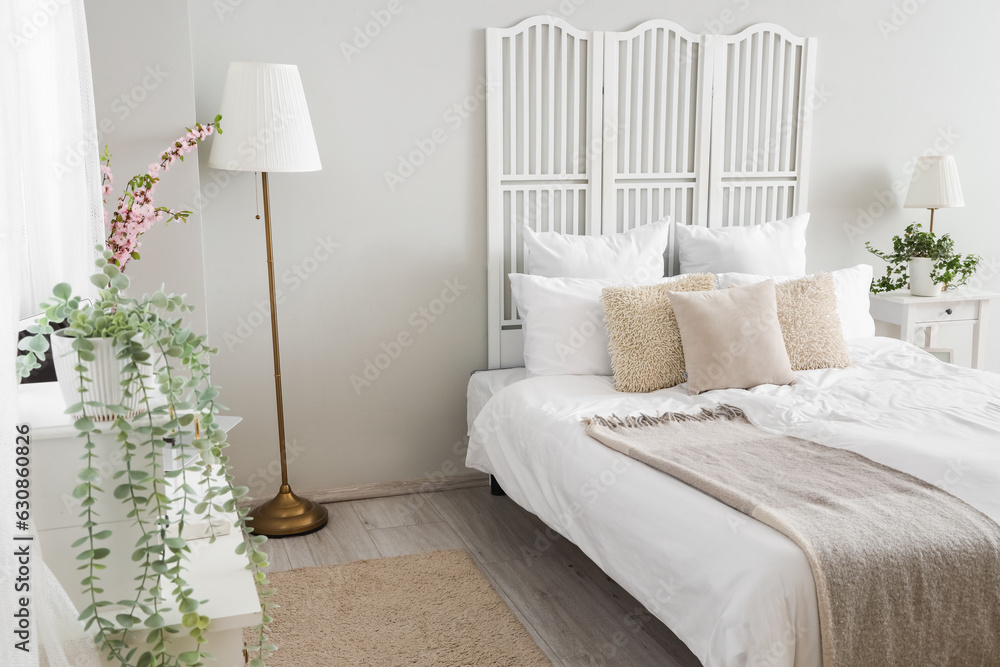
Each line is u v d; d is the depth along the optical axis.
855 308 3.46
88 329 1.20
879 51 3.89
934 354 3.90
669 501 1.97
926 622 1.65
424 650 2.25
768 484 1.97
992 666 1.71
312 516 3.09
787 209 3.90
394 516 3.22
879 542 1.67
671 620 1.87
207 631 1.23
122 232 2.24
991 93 4.14
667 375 2.91
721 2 3.58
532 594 2.59
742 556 1.69
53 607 1.13
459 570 2.73
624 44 3.46
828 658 1.58
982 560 1.69
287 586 2.61
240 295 3.12
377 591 2.59
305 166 2.81
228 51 2.97
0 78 1.04
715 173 3.69
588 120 3.46
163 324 1.26
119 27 2.54
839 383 2.87
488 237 3.38
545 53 3.38
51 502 1.20
